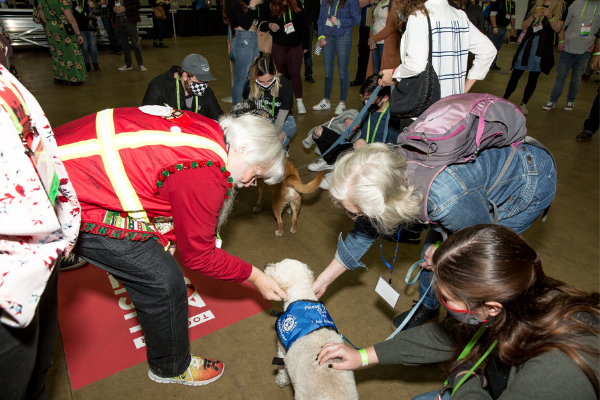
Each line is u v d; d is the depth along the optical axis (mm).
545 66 5465
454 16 2314
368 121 3262
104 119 1328
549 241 3088
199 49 10578
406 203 1275
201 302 2430
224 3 4777
